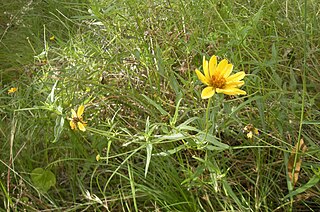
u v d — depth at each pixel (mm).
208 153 388
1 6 803
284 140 401
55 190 411
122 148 425
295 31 505
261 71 476
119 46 536
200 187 367
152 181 390
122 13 566
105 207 365
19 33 727
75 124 369
